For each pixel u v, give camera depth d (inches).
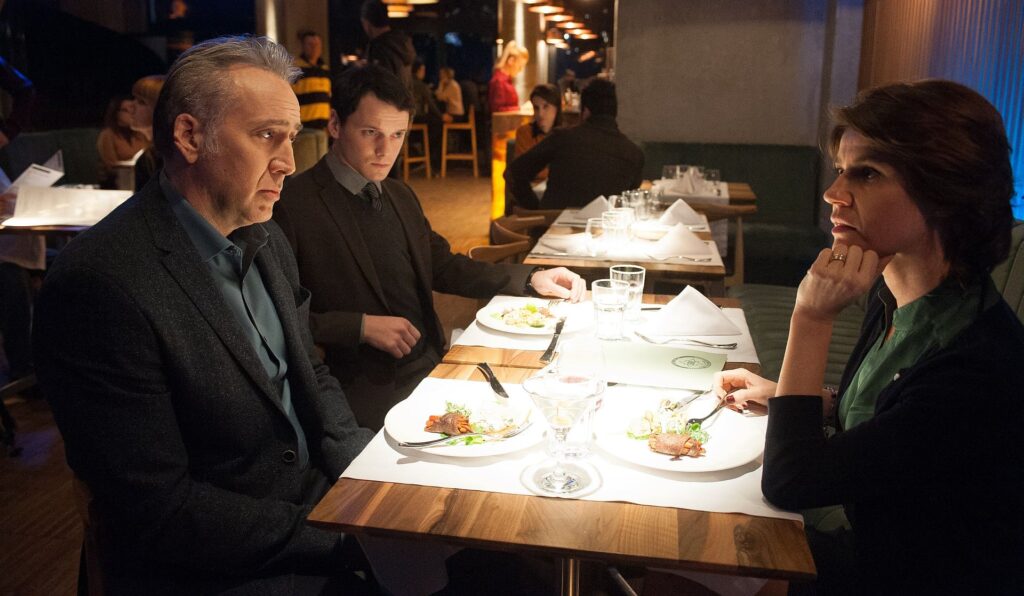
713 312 77.9
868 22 213.0
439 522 44.0
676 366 66.6
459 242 272.2
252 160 54.6
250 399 55.8
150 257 52.6
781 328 128.8
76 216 134.0
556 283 94.7
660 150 250.4
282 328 64.3
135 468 49.9
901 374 47.4
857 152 47.4
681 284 168.6
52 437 129.9
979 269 46.3
